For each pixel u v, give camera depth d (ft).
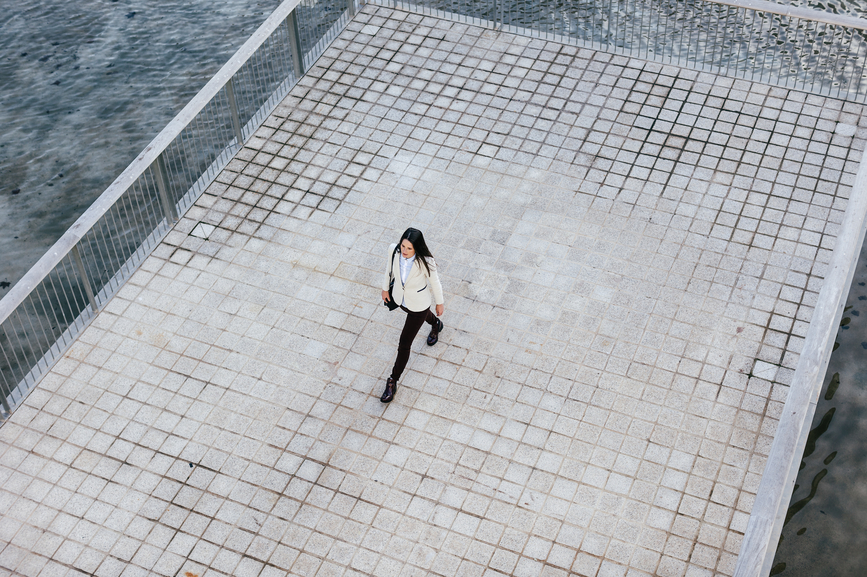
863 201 25.52
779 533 22.35
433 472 24.31
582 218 30.83
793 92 35.17
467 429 25.21
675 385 25.94
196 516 23.70
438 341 27.40
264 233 31.09
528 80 36.58
